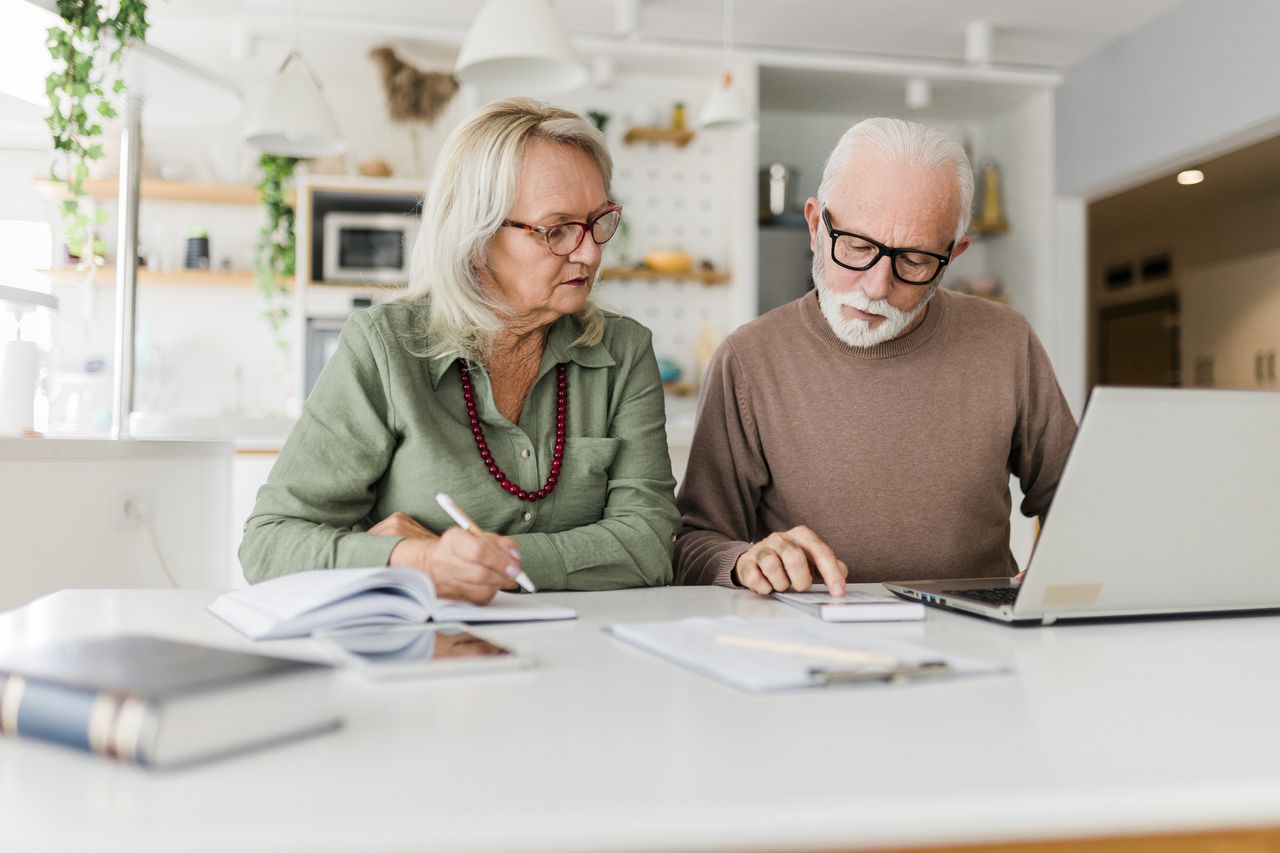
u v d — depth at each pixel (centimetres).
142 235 476
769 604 118
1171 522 105
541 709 68
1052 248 515
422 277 148
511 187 137
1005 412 177
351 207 473
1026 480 189
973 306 183
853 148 161
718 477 178
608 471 151
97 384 459
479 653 82
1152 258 724
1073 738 63
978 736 63
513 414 148
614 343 155
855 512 174
